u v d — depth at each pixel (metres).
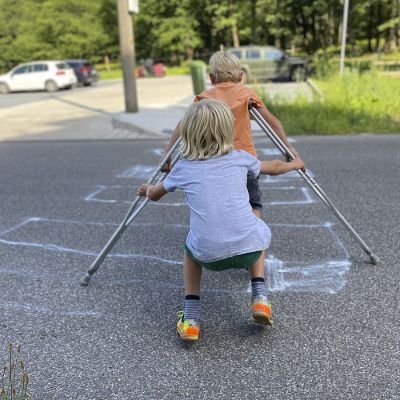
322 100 12.23
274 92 15.23
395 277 3.62
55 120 13.52
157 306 3.34
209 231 2.60
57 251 4.32
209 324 3.09
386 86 12.62
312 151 8.24
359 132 9.91
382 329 2.96
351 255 4.02
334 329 2.98
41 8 41.22
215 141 2.66
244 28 40.59
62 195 6.14
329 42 44.34
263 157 8.00
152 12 40.94
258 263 2.88
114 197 5.98
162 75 32.53
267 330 3.00
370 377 2.54
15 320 3.21
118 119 12.16
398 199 5.45
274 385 2.50
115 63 49.66
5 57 41.38
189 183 2.67
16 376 2.63
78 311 3.30
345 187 6.01
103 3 41.31
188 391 2.48
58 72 25.66
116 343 2.93
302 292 3.44
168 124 11.30
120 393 2.49
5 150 9.54
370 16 35.38
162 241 4.48
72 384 2.56
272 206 5.39
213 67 3.28
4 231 4.87
